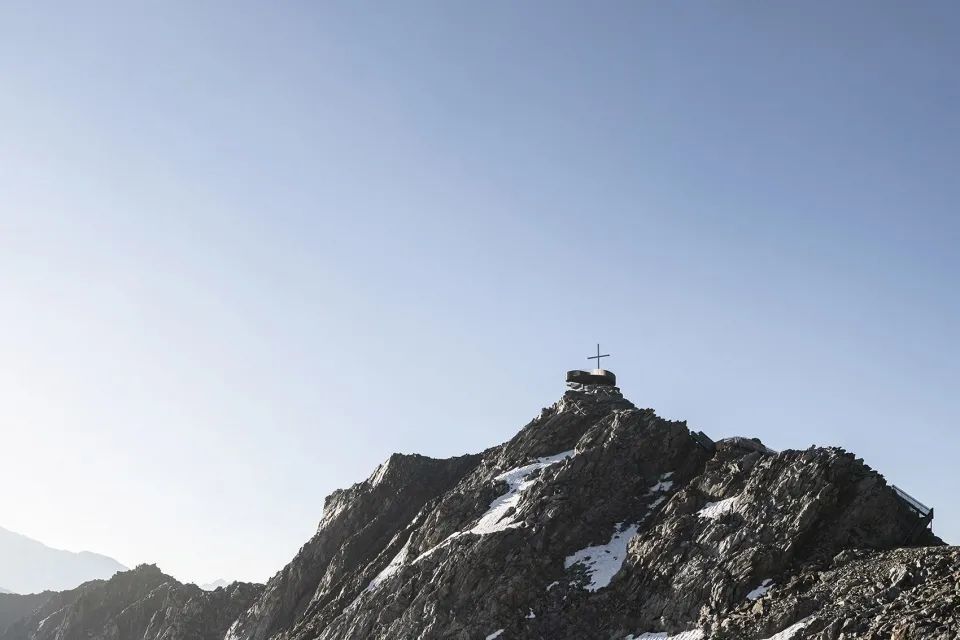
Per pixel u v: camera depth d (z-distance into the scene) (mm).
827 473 103438
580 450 125938
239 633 144750
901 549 92875
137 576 191125
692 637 92625
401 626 108438
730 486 110062
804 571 94625
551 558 110125
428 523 128625
